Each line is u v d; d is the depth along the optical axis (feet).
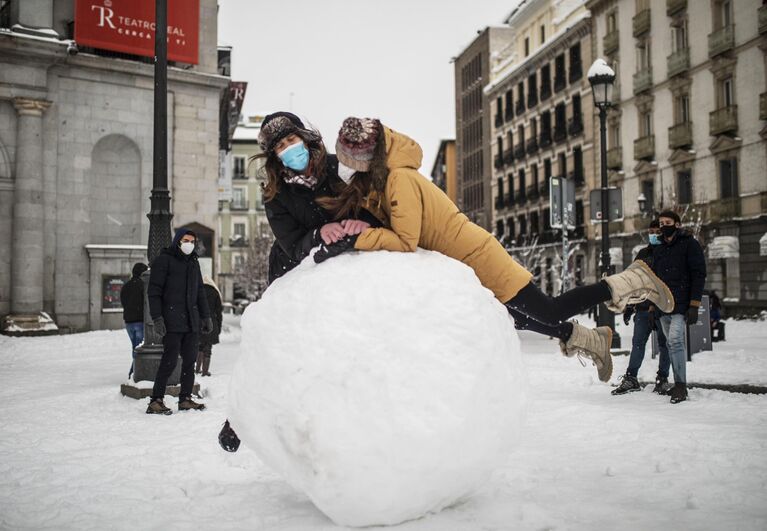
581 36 140.26
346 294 9.64
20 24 70.59
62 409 22.41
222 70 103.09
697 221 101.86
